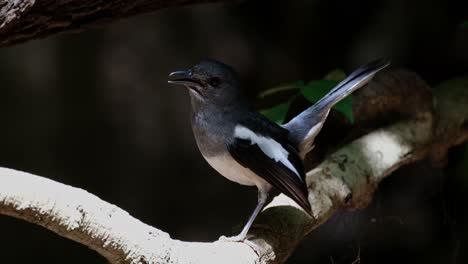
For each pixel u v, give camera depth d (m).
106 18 6.97
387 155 8.88
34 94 13.58
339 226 10.30
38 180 4.98
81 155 13.49
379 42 12.68
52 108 13.56
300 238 7.37
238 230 7.45
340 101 7.90
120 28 13.45
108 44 13.52
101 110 13.59
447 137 9.86
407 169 11.10
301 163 7.68
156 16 13.40
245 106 7.73
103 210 5.22
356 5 12.80
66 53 13.52
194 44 13.45
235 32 13.45
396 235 11.26
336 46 13.05
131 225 5.36
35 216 4.90
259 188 7.55
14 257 13.12
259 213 7.52
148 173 13.50
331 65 13.09
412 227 11.26
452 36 12.34
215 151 7.55
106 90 13.59
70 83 13.55
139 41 13.49
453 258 10.61
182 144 13.53
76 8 6.62
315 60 13.18
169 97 13.50
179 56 13.47
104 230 5.18
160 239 5.54
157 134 13.54
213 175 13.52
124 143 13.57
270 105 13.09
